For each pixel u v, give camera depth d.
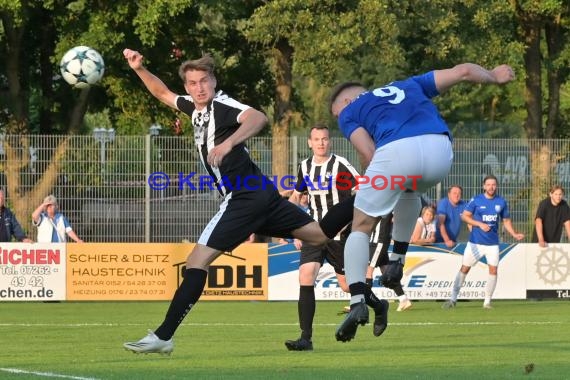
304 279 25.45
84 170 48.56
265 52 73.56
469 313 39.53
